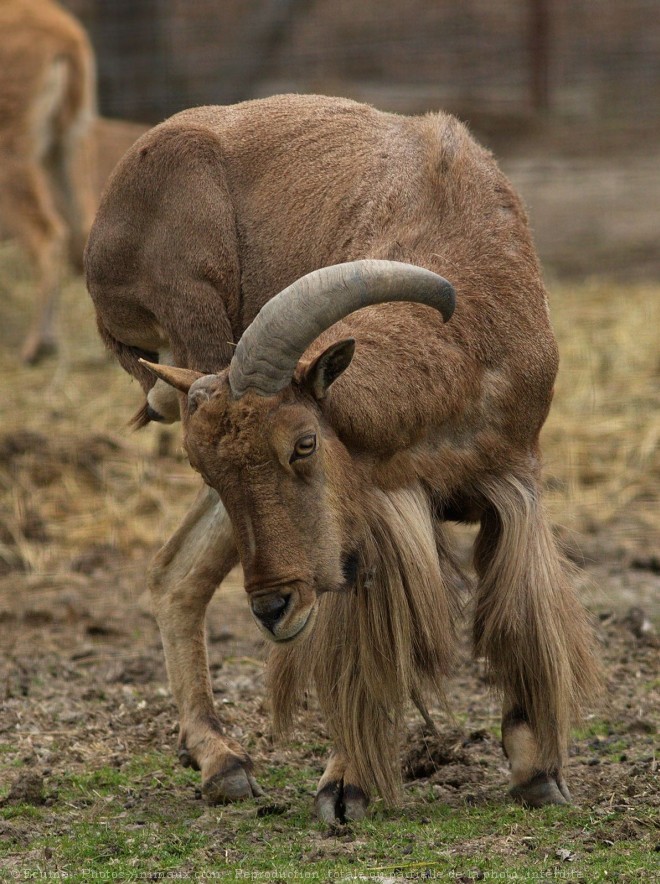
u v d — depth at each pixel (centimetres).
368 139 1686
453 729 1783
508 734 1546
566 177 5497
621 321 3866
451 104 6316
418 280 1307
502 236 1569
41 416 3244
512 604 1502
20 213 3684
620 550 2605
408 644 1454
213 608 2425
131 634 2289
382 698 1481
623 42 7044
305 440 1309
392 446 1423
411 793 1591
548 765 1522
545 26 6347
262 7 6288
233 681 2017
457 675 2025
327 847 1398
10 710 1911
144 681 2055
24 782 1591
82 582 2566
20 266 4356
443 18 7175
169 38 5991
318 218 1638
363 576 1448
